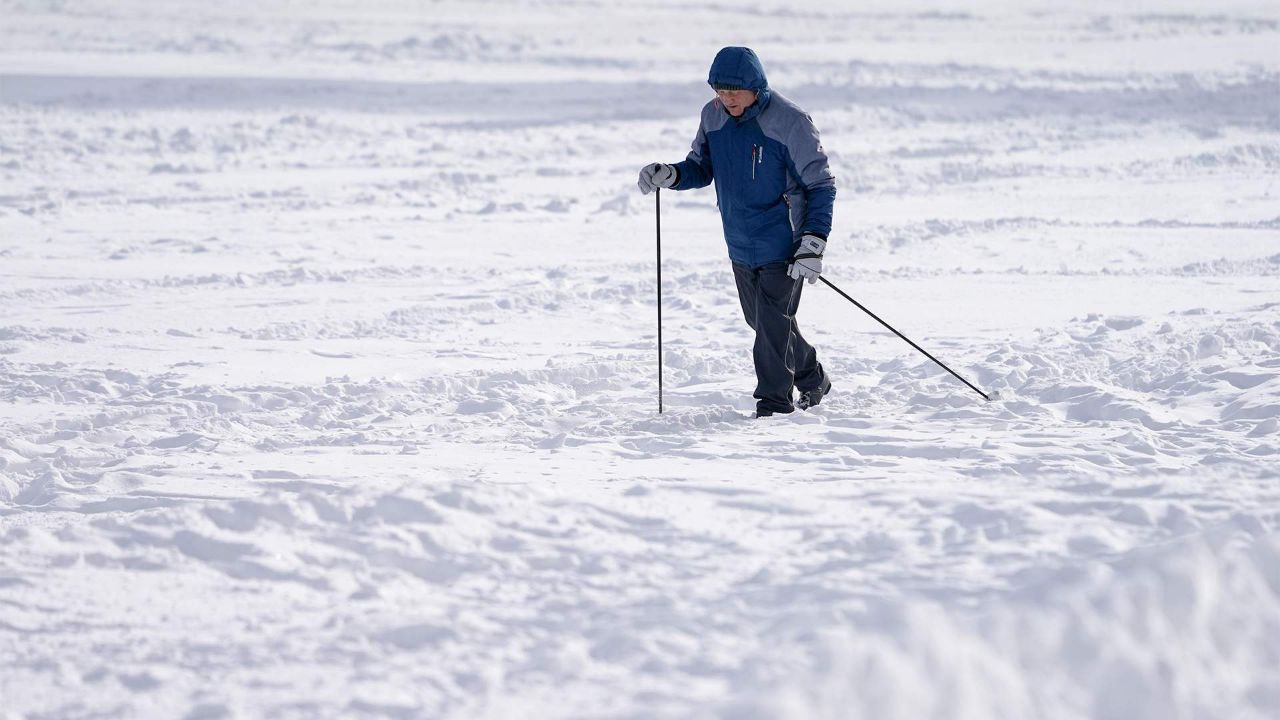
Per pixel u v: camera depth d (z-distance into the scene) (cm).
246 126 8825
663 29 19150
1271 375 2431
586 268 4716
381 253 5097
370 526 1462
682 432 2233
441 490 1546
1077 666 1083
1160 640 1118
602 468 1912
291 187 6800
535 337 3506
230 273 4559
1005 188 6756
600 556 1373
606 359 3105
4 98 9831
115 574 1340
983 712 1015
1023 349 2952
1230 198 6241
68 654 1132
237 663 1105
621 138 8750
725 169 2295
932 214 5931
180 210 6103
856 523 1487
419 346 3391
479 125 9231
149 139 8350
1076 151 8175
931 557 1328
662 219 6000
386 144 8494
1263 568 1216
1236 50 16200
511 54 14288
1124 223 5522
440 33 17175
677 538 1440
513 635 1154
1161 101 10275
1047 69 13212
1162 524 1421
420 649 1127
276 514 1481
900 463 1900
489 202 6256
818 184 2248
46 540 1426
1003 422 2188
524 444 2170
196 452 2145
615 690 1026
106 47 14350
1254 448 1919
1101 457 1864
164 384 2864
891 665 1009
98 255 4934
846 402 2481
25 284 4312
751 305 2388
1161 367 2617
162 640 1165
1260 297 3778
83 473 1925
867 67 12838
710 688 1021
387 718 993
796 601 1205
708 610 1192
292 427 2411
